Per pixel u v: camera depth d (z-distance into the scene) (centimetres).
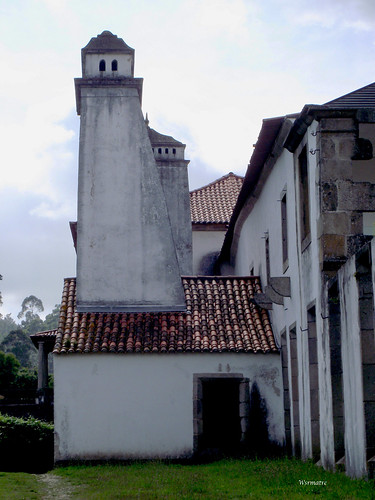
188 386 1593
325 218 1190
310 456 1295
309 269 1301
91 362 1598
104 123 1820
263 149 1570
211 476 1234
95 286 1730
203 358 1606
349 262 1030
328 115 1209
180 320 1698
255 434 1572
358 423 980
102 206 1773
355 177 1297
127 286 1734
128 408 1580
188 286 1803
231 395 1688
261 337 1645
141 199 1783
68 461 1552
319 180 1207
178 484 1129
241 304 1755
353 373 1010
